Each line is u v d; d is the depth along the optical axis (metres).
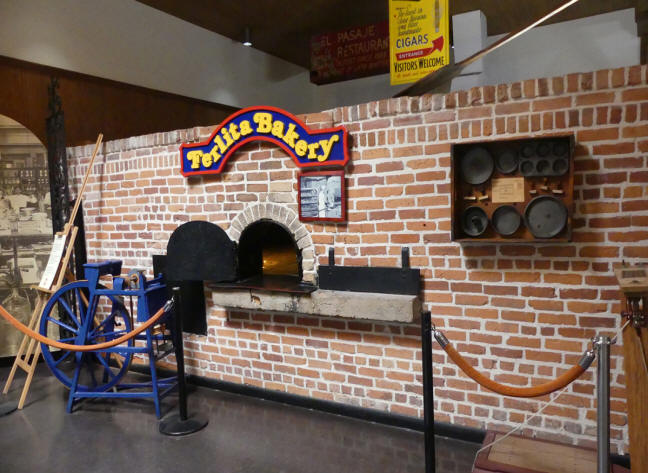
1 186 5.33
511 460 2.92
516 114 3.06
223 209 4.26
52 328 5.55
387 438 3.53
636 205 2.84
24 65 5.43
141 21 6.91
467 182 3.21
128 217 4.88
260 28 8.31
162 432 3.71
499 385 2.74
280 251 4.75
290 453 3.37
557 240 2.95
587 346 3.03
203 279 4.24
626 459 2.96
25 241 5.45
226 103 8.61
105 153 4.98
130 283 4.45
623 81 2.79
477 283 3.30
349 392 3.86
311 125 3.74
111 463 3.31
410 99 3.37
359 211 3.64
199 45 7.99
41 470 3.25
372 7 7.67
